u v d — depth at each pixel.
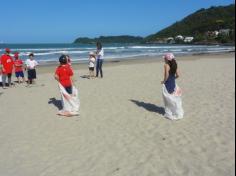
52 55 24.41
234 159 3.06
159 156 3.24
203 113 4.77
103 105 5.59
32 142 3.82
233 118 4.43
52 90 7.38
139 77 9.30
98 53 9.45
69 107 5.03
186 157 3.18
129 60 19.12
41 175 2.95
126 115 4.87
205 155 3.20
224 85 7.11
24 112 5.30
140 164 3.07
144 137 3.83
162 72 10.59
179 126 4.21
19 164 3.21
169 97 4.57
